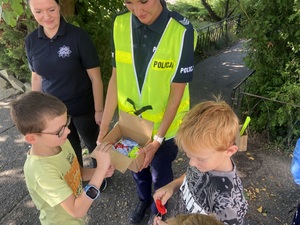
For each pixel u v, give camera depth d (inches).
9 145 145.8
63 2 141.7
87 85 94.6
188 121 48.1
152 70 70.6
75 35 84.2
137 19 68.9
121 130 80.0
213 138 45.0
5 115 170.4
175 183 66.1
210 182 50.1
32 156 57.0
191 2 398.6
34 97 55.1
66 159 62.2
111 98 83.4
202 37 256.8
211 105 48.6
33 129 53.7
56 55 84.7
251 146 137.9
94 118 103.3
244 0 134.0
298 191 113.5
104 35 166.2
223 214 48.3
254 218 102.9
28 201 112.7
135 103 78.2
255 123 142.3
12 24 95.8
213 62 247.4
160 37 67.6
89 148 111.0
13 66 188.5
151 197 105.0
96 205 109.6
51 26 80.4
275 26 126.8
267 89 136.9
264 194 112.6
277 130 139.9
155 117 77.2
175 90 72.6
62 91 91.1
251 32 132.6
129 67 73.9
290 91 125.6
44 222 64.6
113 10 167.3
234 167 51.1
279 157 131.4
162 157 83.4
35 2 76.0
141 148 74.4
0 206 111.0
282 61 130.0
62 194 55.2
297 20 119.0
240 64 242.2
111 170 66.9
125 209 108.1
